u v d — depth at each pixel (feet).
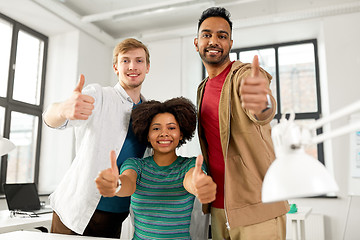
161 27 15.94
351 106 1.26
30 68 14.48
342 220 12.60
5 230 6.86
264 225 3.75
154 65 16.10
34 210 9.37
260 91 2.09
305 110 15.33
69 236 3.91
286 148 1.55
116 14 13.46
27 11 12.96
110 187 2.52
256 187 3.76
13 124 13.37
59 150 14.02
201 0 12.74
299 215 8.86
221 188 4.11
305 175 1.44
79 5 13.83
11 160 13.15
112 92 4.78
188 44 15.78
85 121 4.46
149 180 3.88
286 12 13.50
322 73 14.48
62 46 14.89
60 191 4.69
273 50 16.20
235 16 14.58
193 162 3.89
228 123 3.79
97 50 15.93
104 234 4.78
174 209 3.72
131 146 4.68
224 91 3.96
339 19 13.41
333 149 12.57
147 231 3.72
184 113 4.25
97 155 4.44
